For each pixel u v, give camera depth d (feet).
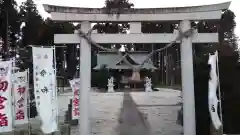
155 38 34.40
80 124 34.27
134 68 37.22
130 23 34.86
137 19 34.58
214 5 33.88
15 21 145.59
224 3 33.55
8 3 128.98
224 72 39.52
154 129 44.19
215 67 33.76
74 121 50.49
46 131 32.42
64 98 95.20
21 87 39.11
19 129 39.32
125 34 34.45
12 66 35.86
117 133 41.78
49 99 32.76
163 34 34.50
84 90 34.17
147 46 162.30
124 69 141.49
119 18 34.58
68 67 176.45
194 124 34.01
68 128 39.65
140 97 95.30
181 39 34.19
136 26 34.71
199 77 39.32
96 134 42.42
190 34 33.96
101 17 34.45
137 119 45.03
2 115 32.30
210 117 35.24
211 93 33.37
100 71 149.59
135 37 34.42
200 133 38.17
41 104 32.40
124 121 44.34
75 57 177.27
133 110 47.39
